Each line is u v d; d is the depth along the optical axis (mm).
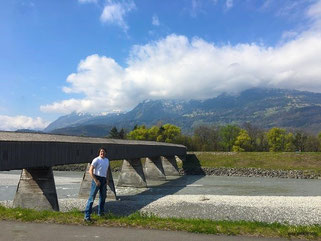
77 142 33469
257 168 85812
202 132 147125
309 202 35250
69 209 30203
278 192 49688
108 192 38469
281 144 127438
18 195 27844
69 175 77000
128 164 57062
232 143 135125
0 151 22500
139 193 46719
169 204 33688
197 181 68625
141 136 129750
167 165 86000
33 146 26094
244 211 29422
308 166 84750
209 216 27156
